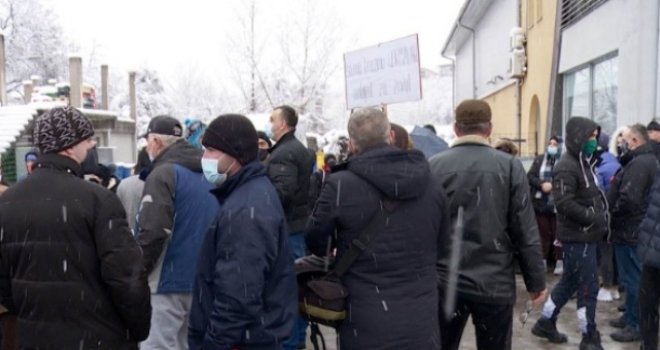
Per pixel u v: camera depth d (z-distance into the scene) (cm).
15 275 277
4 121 1222
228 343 272
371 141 316
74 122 285
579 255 518
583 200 512
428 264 320
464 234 362
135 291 280
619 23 1041
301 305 325
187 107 3272
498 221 360
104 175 579
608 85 1143
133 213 439
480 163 362
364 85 683
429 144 768
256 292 274
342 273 312
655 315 476
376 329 304
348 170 316
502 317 368
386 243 308
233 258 275
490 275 360
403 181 304
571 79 1408
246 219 279
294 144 540
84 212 274
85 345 275
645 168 557
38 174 279
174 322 394
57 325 272
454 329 379
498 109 2472
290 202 530
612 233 578
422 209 315
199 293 293
